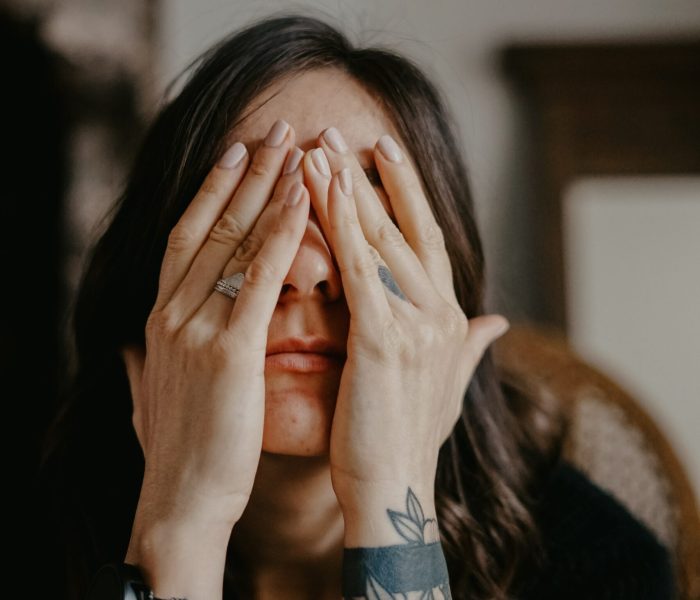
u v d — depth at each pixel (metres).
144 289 0.84
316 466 0.72
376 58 0.79
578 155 2.13
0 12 1.30
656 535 1.06
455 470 0.91
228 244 0.70
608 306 2.10
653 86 2.14
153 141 0.86
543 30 2.17
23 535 1.27
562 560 0.96
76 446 0.95
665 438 1.11
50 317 1.37
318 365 0.69
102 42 1.41
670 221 2.12
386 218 0.72
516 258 2.12
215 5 1.65
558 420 1.11
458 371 0.80
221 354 0.66
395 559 0.66
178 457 0.67
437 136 0.84
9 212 1.34
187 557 0.65
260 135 0.74
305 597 0.83
